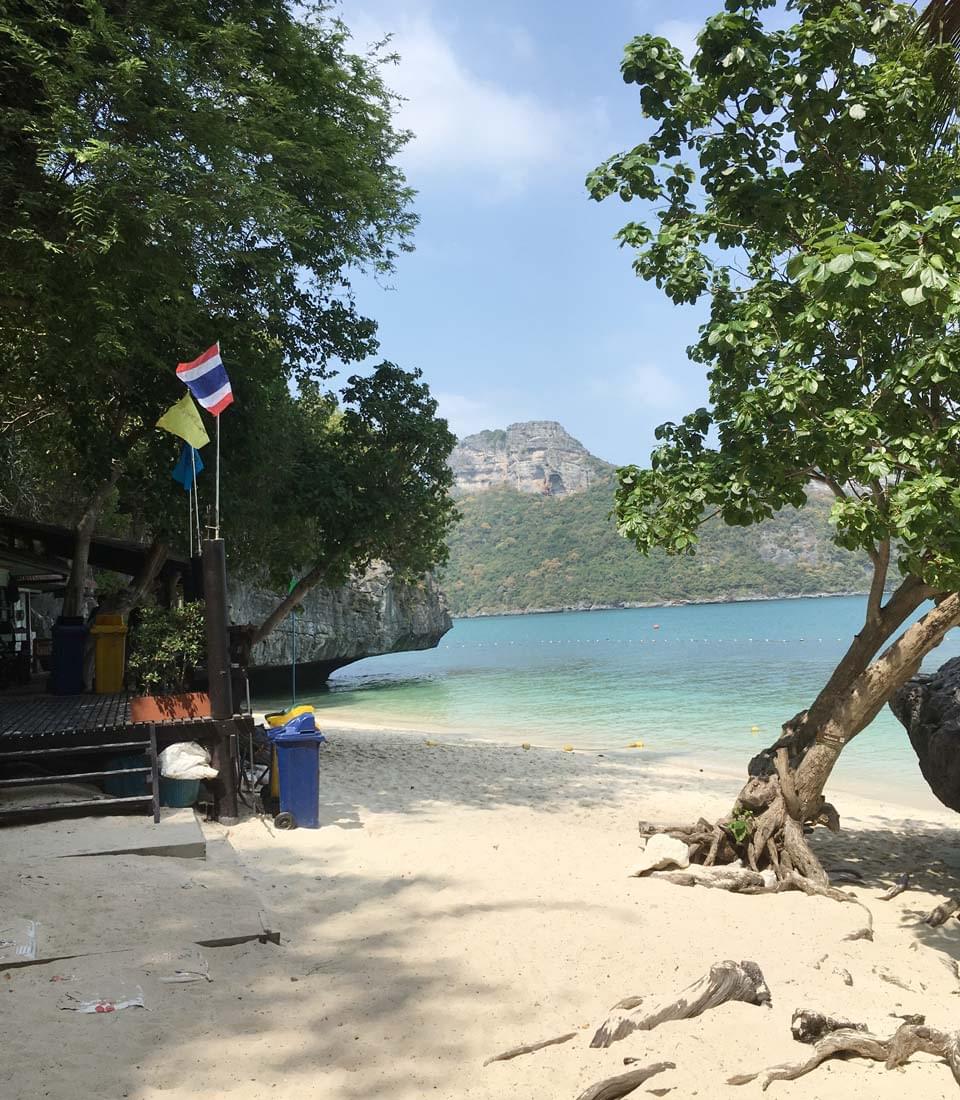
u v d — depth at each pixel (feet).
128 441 47.44
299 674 144.25
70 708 35.63
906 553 21.76
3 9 30.89
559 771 50.62
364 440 56.65
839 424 22.49
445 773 48.19
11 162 32.45
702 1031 13.71
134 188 31.63
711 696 105.40
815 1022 13.38
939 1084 12.01
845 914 23.49
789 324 25.44
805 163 27.35
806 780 27.73
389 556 60.70
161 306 36.63
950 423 22.77
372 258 52.21
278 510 53.98
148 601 56.75
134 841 23.82
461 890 22.90
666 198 29.07
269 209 36.32
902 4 24.88
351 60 48.32
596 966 17.79
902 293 17.11
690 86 26.81
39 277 32.91
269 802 31.58
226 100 36.91
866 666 28.22
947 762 28.86
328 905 21.33
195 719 29.66
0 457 70.23
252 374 45.09
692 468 26.94
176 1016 14.56
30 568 60.18
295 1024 14.64
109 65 32.83
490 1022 14.96
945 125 25.86
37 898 19.07
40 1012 14.20
